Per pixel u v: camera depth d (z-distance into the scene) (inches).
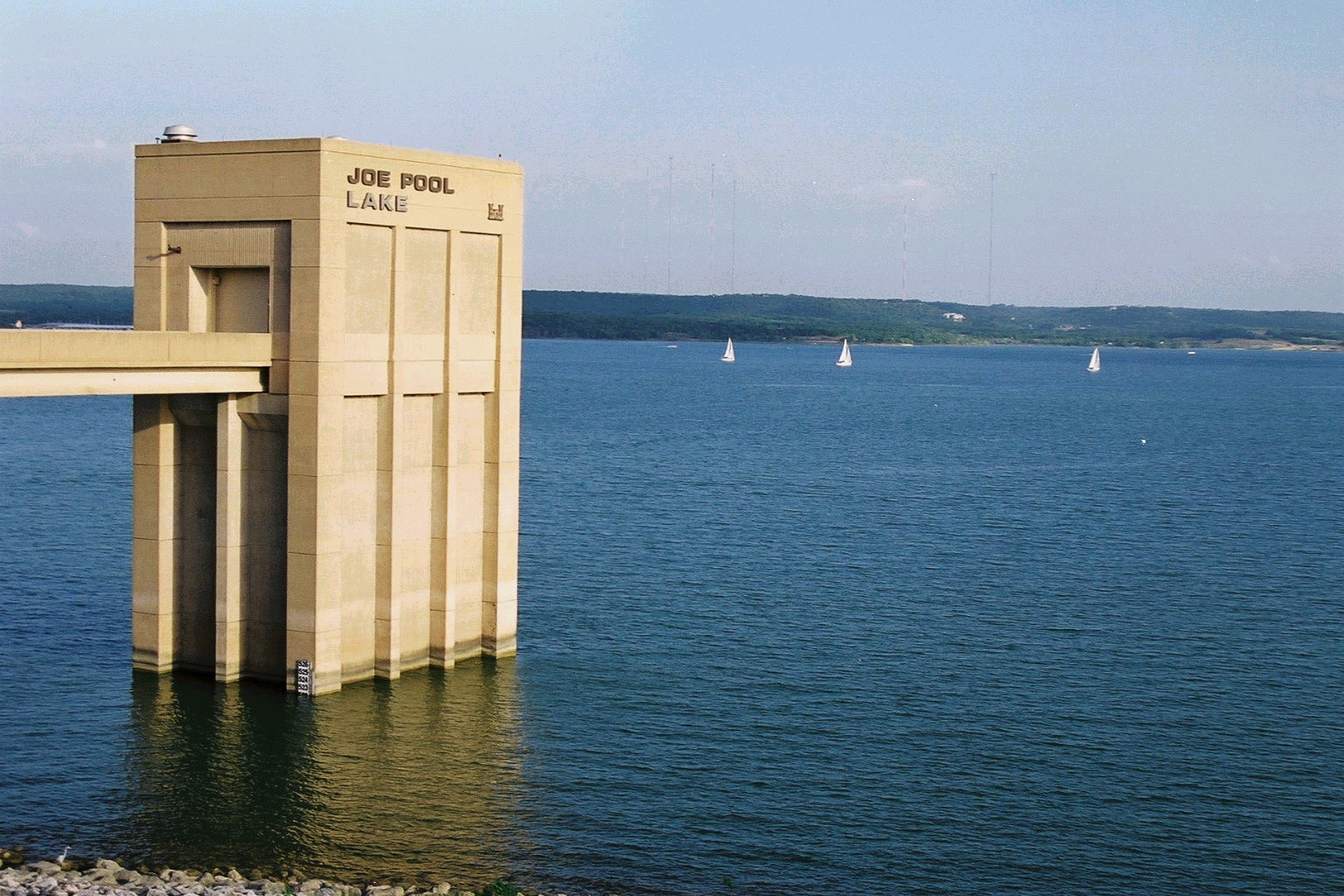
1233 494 4571.9
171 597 1950.1
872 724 1919.3
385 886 1337.4
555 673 2092.8
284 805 1560.0
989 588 2871.6
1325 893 1432.1
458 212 1961.1
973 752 1818.4
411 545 1972.2
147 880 1322.6
